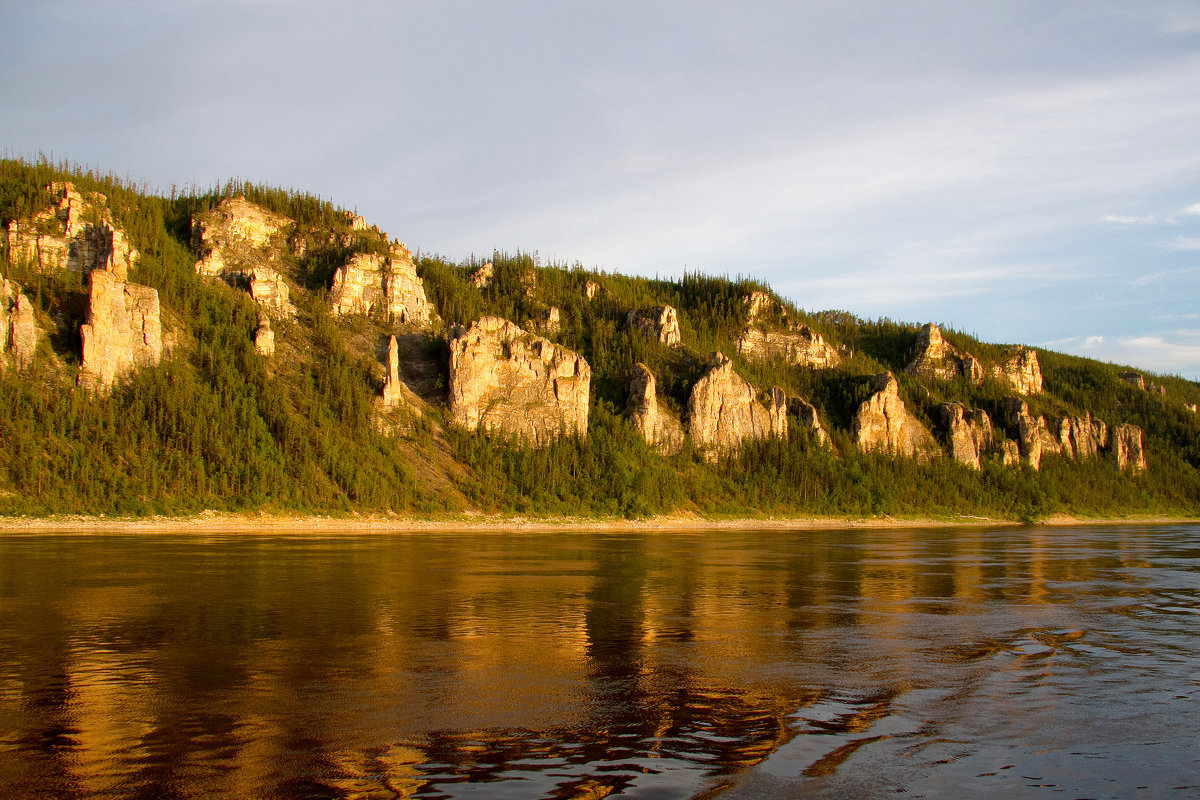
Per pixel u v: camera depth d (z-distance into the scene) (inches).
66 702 1112.8
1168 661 1450.5
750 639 1611.7
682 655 1456.7
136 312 6304.1
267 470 5669.3
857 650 1515.7
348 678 1259.2
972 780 856.9
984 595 2308.1
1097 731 1033.5
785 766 887.7
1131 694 1218.0
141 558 2925.7
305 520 5369.1
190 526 4756.4
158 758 898.1
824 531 6476.4
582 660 1405.0
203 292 7470.5
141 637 1552.7
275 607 1911.9
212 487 5388.8
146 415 5792.3
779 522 7765.8
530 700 1146.7
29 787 809.5
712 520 7509.8
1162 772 890.1
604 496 7342.5
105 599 1993.1
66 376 5821.9
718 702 1145.4
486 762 891.4
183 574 2493.8
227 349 6889.8
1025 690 1232.8
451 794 796.6
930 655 1477.6
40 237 6958.7
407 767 873.5
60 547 3321.9
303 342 7760.8
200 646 1478.8
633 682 1253.7
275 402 6451.8
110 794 792.9
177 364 6387.8
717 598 2186.3
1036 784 848.3
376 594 2148.1
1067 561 3481.8
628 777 847.1
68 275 6683.1
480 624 1733.5
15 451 5012.3
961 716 1091.3
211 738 968.3
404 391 7780.5
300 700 1132.5
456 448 7298.2
